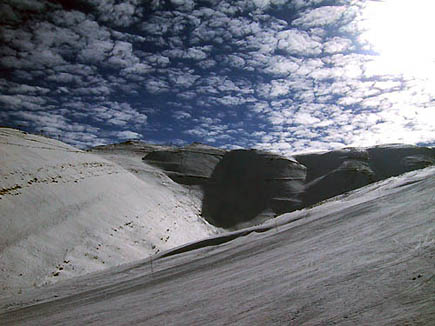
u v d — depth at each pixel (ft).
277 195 309.42
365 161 358.84
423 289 12.55
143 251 127.85
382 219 31.32
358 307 12.80
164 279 40.88
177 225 184.96
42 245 99.25
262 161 371.15
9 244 93.04
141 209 169.78
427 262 15.44
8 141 166.81
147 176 295.28
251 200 304.50
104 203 149.89
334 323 12.06
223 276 31.09
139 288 38.58
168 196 238.89
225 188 324.39
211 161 385.50
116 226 135.95
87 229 120.67
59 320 28.50
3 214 104.73
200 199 289.94
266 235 52.06
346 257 21.74
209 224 235.40
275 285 20.59
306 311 14.14
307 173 355.97
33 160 150.41
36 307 41.04
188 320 18.29
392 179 64.03
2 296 68.90
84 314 28.84
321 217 48.29
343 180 316.19
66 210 126.93
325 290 16.12
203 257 50.93
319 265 22.21
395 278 14.66
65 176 152.87
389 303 12.29
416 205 32.27
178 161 372.99
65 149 211.20
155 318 20.92
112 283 48.83
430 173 52.44
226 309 18.38
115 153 413.18
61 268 92.02
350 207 46.73
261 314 15.55
